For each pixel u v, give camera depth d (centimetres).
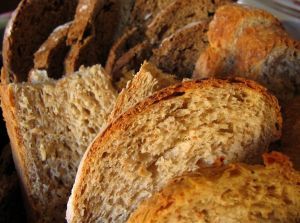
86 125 19
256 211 14
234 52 20
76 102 19
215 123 16
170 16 23
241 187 14
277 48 19
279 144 18
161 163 16
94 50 24
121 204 16
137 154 16
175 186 13
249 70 20
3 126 22
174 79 18
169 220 13
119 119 15
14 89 18
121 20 25
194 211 13
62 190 19
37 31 24
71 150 19
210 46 21
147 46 23
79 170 16
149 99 15
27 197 19
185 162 16
